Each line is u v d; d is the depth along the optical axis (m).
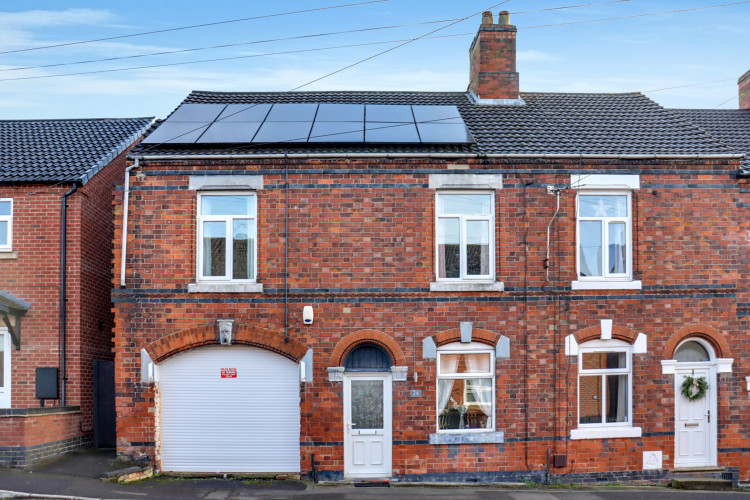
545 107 19.38
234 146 15.66
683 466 15.80
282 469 15.24
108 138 19.58
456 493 14.16
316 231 15.39
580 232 15.91
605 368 15.84
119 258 15.30
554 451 15.35
